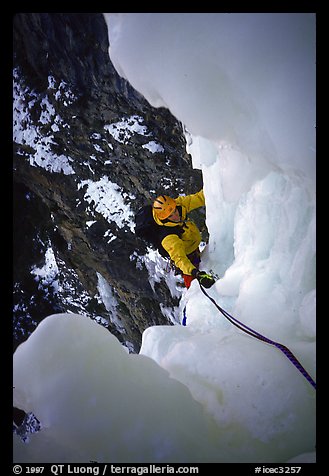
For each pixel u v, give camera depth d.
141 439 2.06
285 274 2.54
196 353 2.40
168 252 3.57
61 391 2.07
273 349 2.33
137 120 4.69
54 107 5.12
